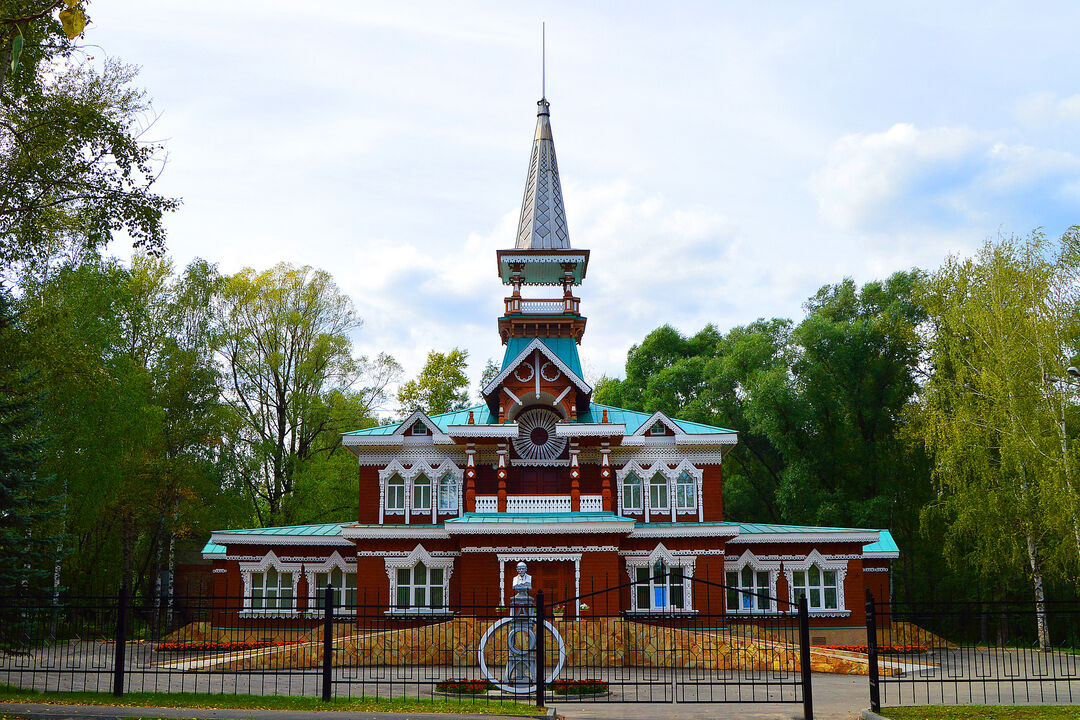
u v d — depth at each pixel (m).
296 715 18.00
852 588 41.09
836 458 58.44
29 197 28.42
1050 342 42.19
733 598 40.94
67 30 12.55
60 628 36.41
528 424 43.00
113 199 28.98
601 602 37.00
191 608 21.81
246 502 52.97
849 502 55.44
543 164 50.25
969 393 45.03
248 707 19.17
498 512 39.34
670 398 68.81
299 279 58.69
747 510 62.62
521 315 45.50
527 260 46.69
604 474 40.41
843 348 57.25
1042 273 43.22
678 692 25.25
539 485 42.62
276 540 41.97
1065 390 42.84
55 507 38.44
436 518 42.34
